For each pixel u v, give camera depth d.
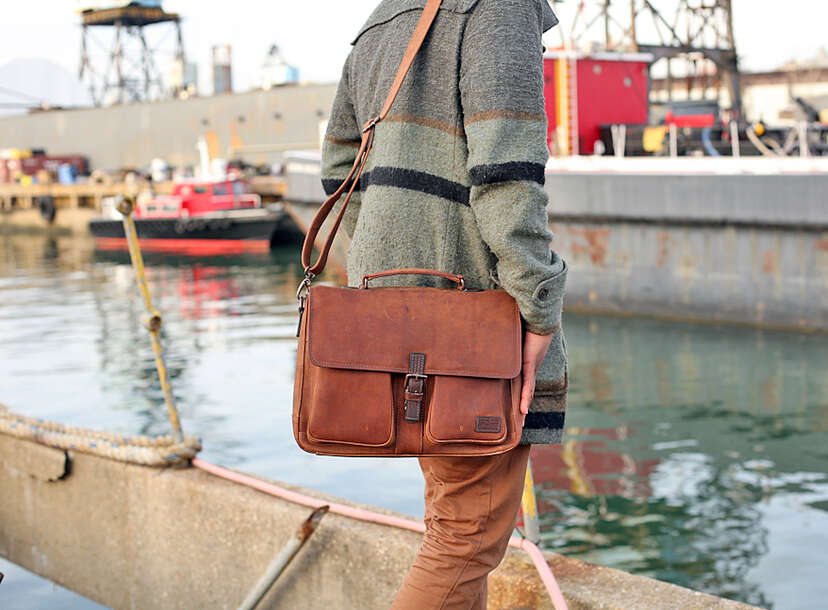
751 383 8.45
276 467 5.98
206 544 2.72
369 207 1.62
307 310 1.56
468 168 1.49
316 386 1.52
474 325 1.54
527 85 1.46
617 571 2.16
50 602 3.09
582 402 7.97
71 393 8.48
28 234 36.69
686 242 11.97
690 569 4.24
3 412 3.42
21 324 13.19
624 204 12.42
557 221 13.16
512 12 1.49
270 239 25.42
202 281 18.53
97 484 3.01
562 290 1.51
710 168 11.63
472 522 1.63
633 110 15.39
